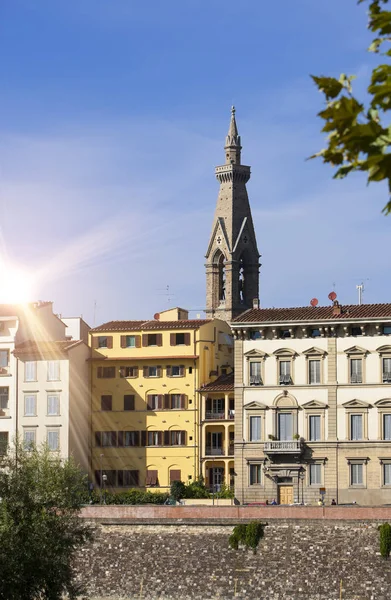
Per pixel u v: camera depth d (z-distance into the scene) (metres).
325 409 130.12
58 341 146.50
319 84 17.34
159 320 154.25
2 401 145.62
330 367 130.75
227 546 108.44
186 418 143.12
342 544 105.38
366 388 129.25
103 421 146.38
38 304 152.50
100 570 111.00
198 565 108.75
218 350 149.88
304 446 129.88
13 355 145.62
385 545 103.31
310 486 129.25
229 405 141.62
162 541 110.44
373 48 17.33
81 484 90.38
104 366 147.38
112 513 112.38
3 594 78.38
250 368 133.75
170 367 145.00
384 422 128.12
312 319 131.38
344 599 103.50
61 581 83.38
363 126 16.86
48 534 83.75
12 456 94.44
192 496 131.88
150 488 143.38
